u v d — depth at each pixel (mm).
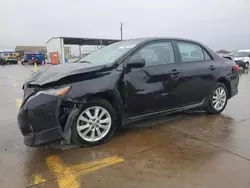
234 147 3453
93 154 3279
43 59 40438
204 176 2701
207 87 4773
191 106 4602
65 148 3480
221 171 2801
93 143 3521
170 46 4305
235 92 5449
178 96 4309
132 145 3559
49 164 3027
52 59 32688
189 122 4613
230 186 2506
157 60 4086
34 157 3230
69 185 2570
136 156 3207
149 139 3779
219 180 2619
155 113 4086
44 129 3115
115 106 3686
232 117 4945
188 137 3852
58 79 3176
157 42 4156
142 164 2992
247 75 15547
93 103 3463
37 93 3172
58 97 3129
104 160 3105
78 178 2705
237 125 4430
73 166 2967
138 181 2625
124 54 3756
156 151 3348
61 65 3998
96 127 3553
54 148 3490
